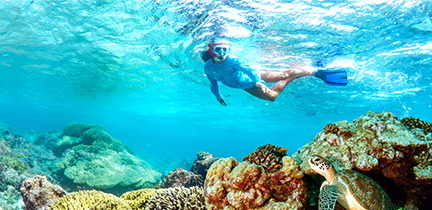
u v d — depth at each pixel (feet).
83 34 39.47
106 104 125.90
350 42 31.89
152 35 35.76
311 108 81.30
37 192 18.76
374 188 7.75
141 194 16.65
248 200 8.28
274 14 26.27
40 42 46.09
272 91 31.73
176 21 30.07
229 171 9.07
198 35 32.07
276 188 8.35
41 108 218.59
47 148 68.18
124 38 38.58
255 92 30.71
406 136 8.94
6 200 33.94
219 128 188.75
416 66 41.11
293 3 24.38
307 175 9.72
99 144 63.26
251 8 25.58
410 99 66.33
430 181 8.73
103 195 13.66
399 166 9.04
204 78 53.21
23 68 70.28
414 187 9.43
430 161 8.79
